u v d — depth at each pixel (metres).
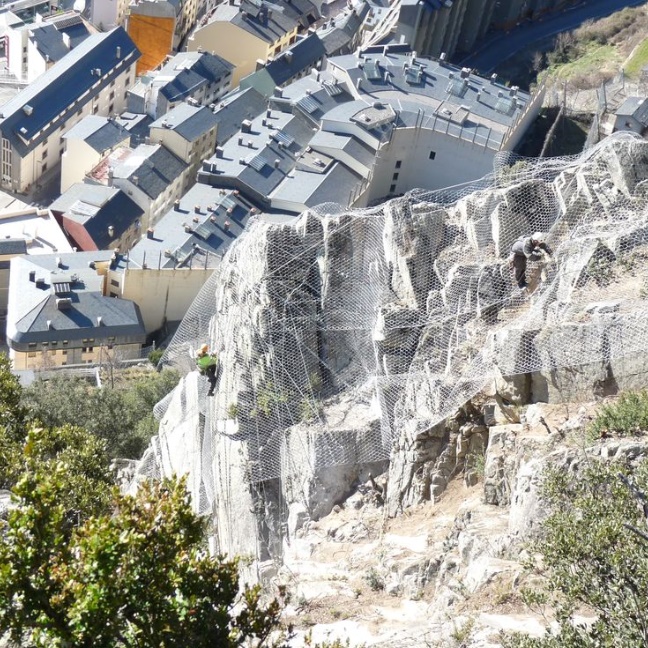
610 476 38.41
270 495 52.66
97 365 134.88
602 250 47.25
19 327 149.62
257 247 52.88
